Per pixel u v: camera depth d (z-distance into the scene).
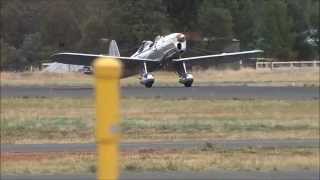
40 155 54.81
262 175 42.28
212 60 182.50
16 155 54.78
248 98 113.56
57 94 126.38
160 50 172.38
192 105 106.06
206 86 152.88
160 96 118.38
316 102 107.88
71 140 68.19
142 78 154.62
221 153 56.28
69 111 100.88
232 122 86.31
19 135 73.44
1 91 135.12
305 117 92.62
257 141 67.06
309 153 56.09
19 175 42.06
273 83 171.12
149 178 40.78
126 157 53.06
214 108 103.00
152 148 60.50
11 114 96.56
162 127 80.81
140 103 107.81
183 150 58.59
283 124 83.75
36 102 111.19
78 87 155.62
